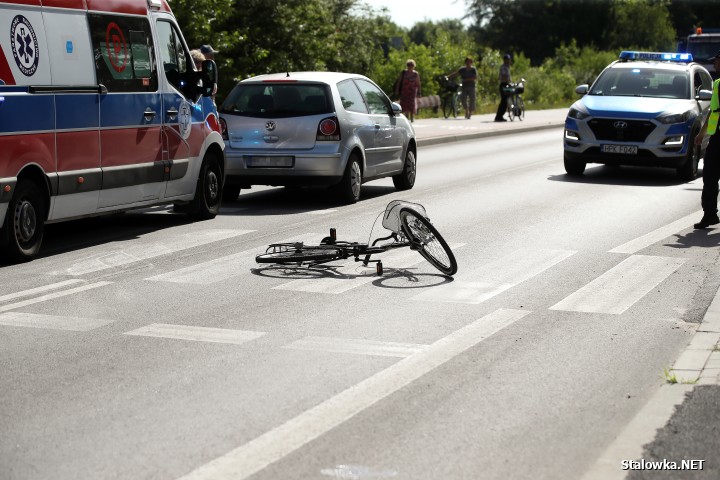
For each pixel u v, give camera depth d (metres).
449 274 12.59
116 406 7.78
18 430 7.27
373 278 12.62
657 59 27.78
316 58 47.94
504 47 130.62
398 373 8.57
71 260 14.00
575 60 94.50
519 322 10.35
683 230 16.53
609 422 7.36
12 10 13.43
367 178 20.70
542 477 6.35
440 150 34.59
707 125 16.56
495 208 19.27
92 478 6.37
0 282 12.49
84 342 9.66
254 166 19.66
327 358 9.05
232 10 40.69
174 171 17.00
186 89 17.53
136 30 16.19
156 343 9.60
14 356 9.20
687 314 10.71
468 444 6.91
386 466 6.52
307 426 7.28
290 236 15.95
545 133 44.25
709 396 7.80
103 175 15.19
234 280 12.55
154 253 14.49
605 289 11.94
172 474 6.42
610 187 23.06
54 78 14.20
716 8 129.75
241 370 8.70
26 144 13.66
